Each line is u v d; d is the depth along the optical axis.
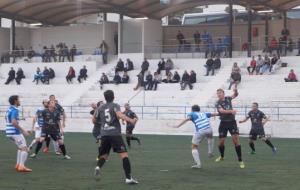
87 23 61.56
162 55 53.75
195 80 44.84
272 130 34.66
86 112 43.31
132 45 55.03
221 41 53.59
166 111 41.38
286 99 39.56
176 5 52.84
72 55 55.22
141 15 55.69
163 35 58.03
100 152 14.45
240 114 37.19
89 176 15.69
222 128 18.30
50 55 56.00
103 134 14.08
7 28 61.38
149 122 38.62
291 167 17.89
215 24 56.97
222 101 18.19
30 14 58.81
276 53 48.59
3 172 16.69
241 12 60.03
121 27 55.41
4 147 26.16
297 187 13.63
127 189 13.30
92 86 48.56
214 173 16.33
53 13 59.22
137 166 18.20
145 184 14.09
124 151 14.12
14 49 59.06
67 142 29.61
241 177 15.45
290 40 49.12
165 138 33.00
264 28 54.69
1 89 51.84
